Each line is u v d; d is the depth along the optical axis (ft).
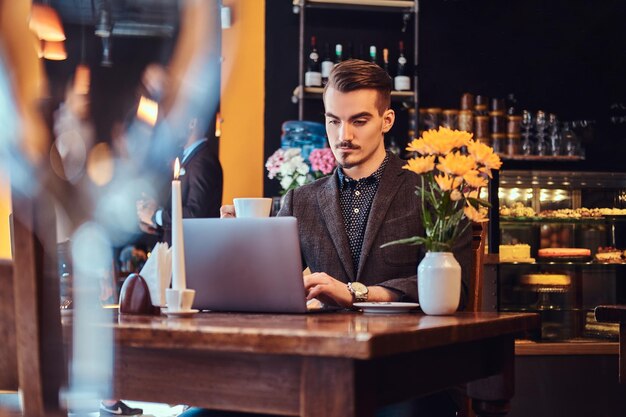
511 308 15.02
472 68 17.47
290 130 15.35
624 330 8.68
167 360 4.15
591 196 15.39
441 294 5.56
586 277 15.23
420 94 17.35
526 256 14.94
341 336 3.50
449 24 17.46
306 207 7.65
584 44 17.70
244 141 16.57
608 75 17.65
